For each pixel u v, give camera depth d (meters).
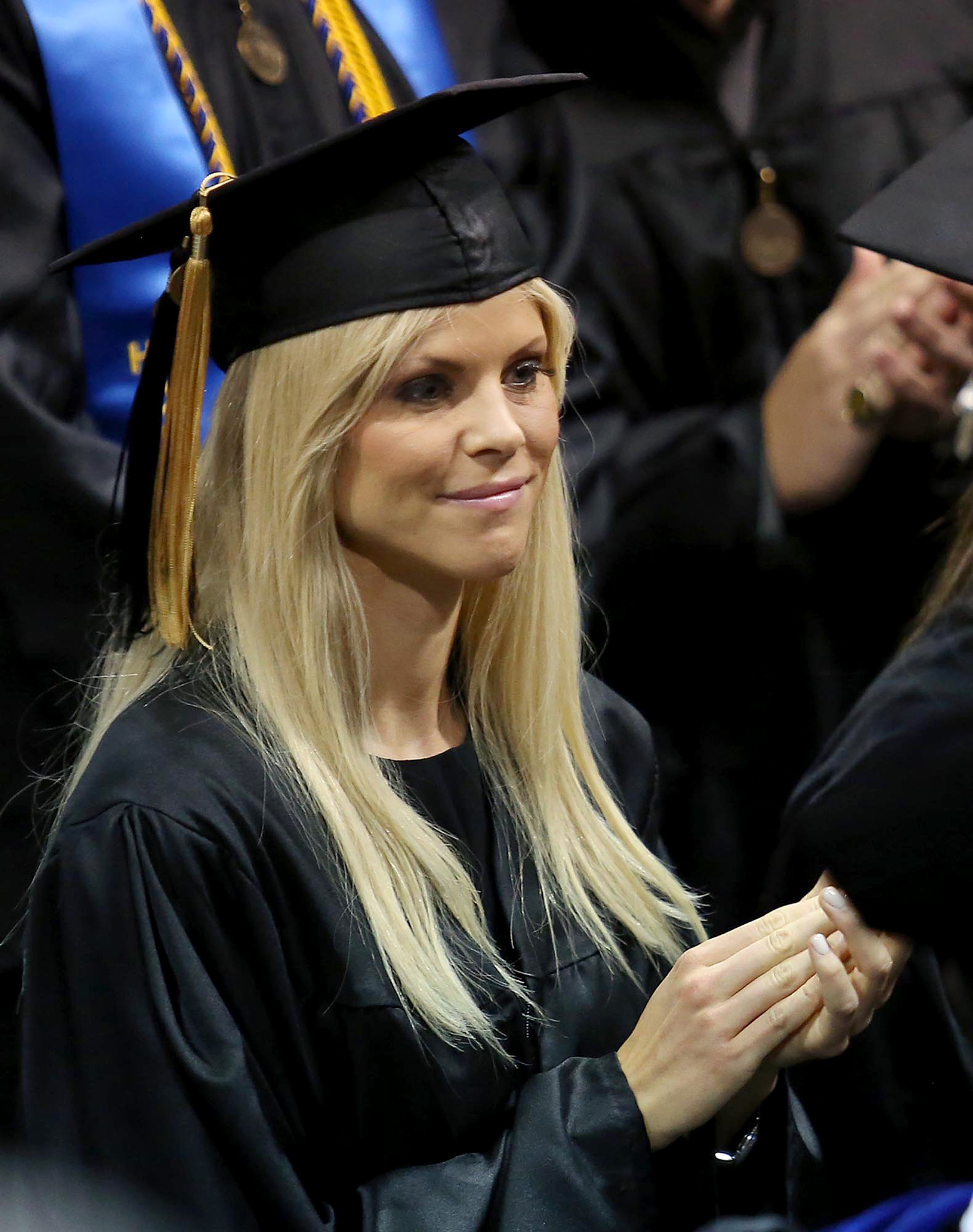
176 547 5.58
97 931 5.32
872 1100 6.59
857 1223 6.14
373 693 5.89
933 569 8.12
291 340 5.31
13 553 7.76
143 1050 5.26
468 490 5.33
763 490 9.16
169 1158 5.22
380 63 8.98
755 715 9.36
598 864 6.29
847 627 9.23
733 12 9.84
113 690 6.07
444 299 5.25
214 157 8.33
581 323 9.55
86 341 8.27
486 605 6.16
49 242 8.14
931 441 8.88
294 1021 5.48
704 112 9.77
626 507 9.36
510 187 9.86
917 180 6.38
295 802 5.56
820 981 5.54
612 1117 5.56
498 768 6.23
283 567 5.46
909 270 8.65
